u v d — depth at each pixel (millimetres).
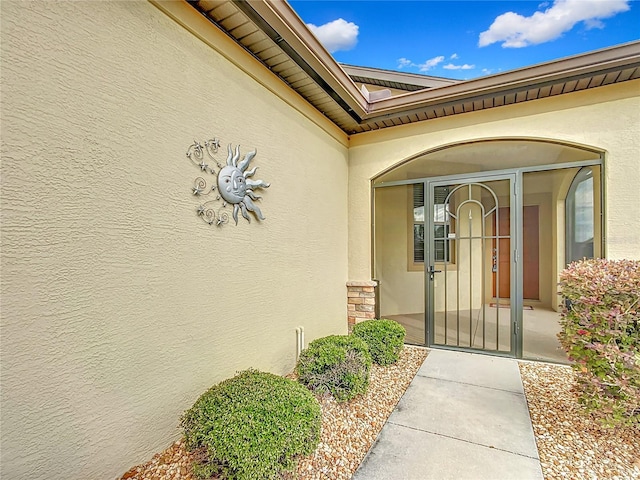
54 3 1737
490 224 4895
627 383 2449
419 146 5086
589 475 2244
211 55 2797
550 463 2381
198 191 2646
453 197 5121
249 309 3223
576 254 4715
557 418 2988
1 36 1534
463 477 2254
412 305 6082
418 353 4914
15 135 1582
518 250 4672
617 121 3930
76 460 1828
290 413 2164
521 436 2729
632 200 3875
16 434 1587
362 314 5445
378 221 6125
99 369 1944
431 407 3240
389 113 4781
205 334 2709
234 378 2633
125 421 2092
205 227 2717
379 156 5414
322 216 4730
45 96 1694
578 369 2760
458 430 2834
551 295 6086
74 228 1823
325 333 4789
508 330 4781
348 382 3213
